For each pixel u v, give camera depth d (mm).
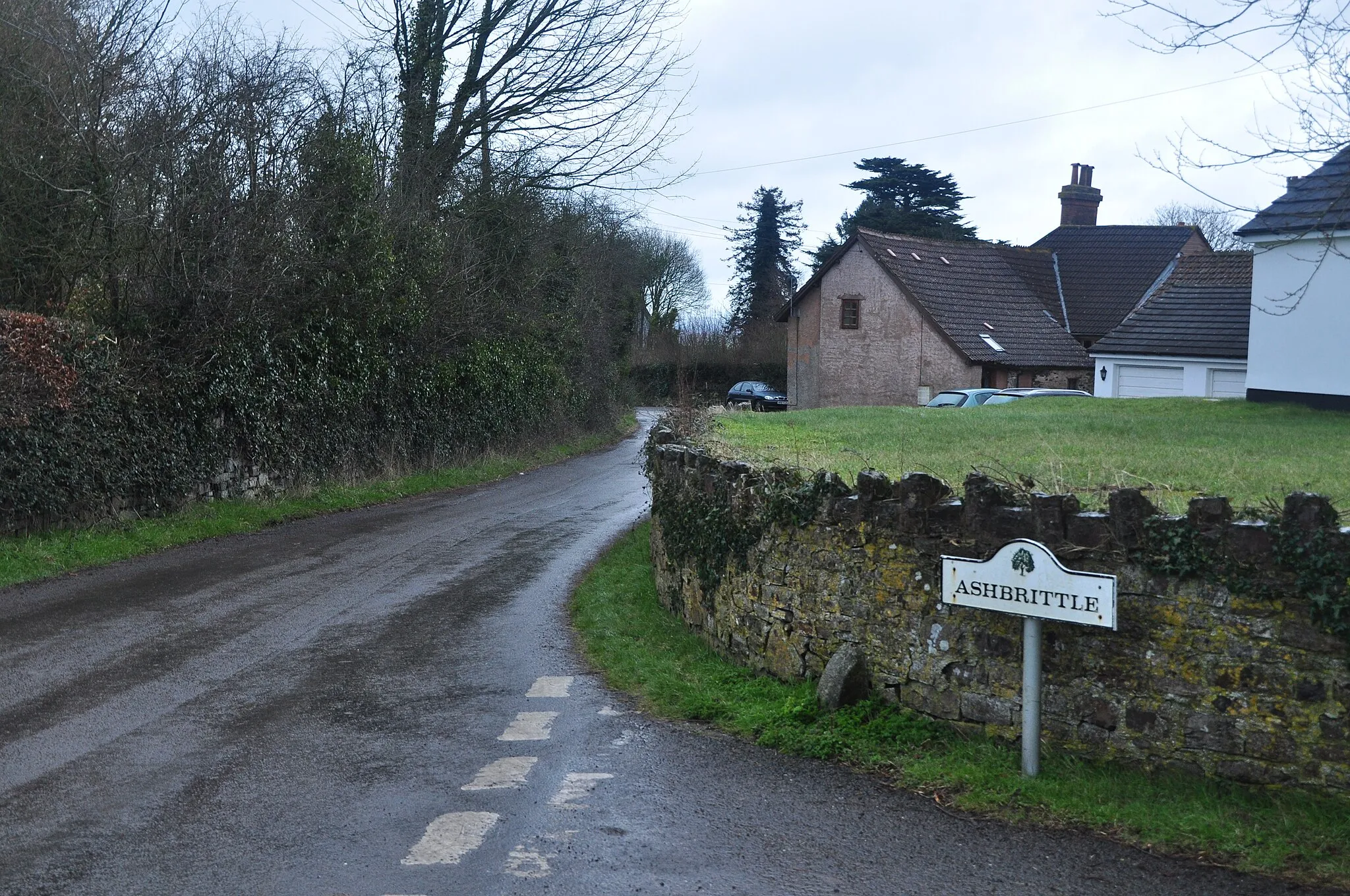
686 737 7207
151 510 15414
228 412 17234
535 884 5039
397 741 7121
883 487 7285
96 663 8805
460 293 25312
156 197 16484
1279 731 5469
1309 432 15016
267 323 18000
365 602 11414
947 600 6363
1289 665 5449
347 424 21125
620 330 47062
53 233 15953
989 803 5801
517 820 5805
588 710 7871
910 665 7016
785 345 63344
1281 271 21391
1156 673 5879
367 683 8484
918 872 5105
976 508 6594
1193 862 5082
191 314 16203
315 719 7566
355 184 20359
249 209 17422
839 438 14445
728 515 8984
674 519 10695
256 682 8430
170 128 16641
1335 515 5367
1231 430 15500
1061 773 6020
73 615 10508
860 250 45094
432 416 24734
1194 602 5746
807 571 7863
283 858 5309
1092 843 5344
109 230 15922
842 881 5043
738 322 73062
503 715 7695
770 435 14836
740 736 7203
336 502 19141
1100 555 6047
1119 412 19938
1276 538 5441
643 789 6238
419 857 5324
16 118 15945
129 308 15688
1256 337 22125
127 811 5879
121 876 5090
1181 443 13531
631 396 54250
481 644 9773
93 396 14172
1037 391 30672
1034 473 9805
